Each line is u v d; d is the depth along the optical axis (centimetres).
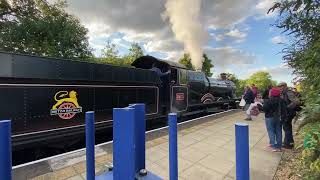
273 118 738
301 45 362
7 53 588
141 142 290
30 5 2002
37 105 653
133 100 988
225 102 2014
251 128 1098
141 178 276
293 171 539
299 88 389
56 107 698
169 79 1228
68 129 727
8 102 595
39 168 576
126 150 231
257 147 771
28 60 627
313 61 290
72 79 730
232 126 1138
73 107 743
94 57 2238
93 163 296
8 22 1884
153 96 1125
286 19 324
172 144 288
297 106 712
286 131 752
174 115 288
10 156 201
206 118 1409
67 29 1920
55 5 2042
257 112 1339
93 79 793
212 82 1806
